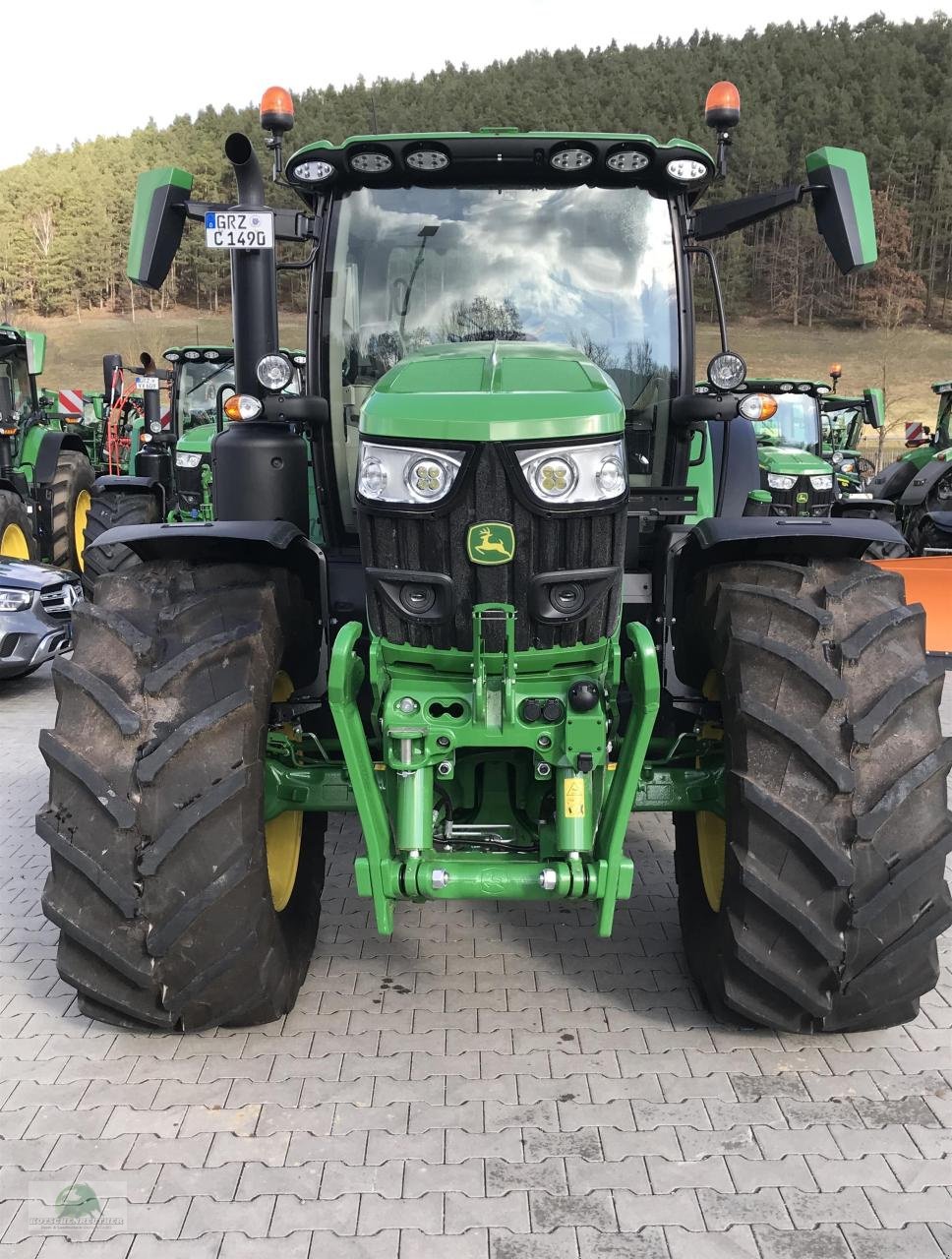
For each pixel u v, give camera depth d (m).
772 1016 2.79
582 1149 2.46
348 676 2.63
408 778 2.72
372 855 2.67
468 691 2.69
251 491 3.35
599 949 3.49
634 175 3.52
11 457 10.09
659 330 3.63
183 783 2.62
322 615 3.22
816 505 12.48
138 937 2.63
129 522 9.19
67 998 3.18
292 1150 2.46
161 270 3.34
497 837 2.96
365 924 3.71
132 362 66.38
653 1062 2.81
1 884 4.07
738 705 2.70
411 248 3.61
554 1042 2.92
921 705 2.73
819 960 2.67
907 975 2.70
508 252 3.61
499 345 3.11
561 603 2.60
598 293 3.61
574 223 3.59
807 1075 2.76
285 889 3.25
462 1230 2.21
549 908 3.83
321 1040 2.93
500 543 2.53
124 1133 2.52
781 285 87.62
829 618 2.73
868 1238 2.19
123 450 14.36
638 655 2.64
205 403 11.61
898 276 86.75
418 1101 2.64
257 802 2.72
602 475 2.54
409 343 3.64
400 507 2.56
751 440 4.26
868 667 2.70
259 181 3.30
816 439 14.38
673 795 3.02
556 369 2.79
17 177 99.19
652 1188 2.34
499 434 2.46
